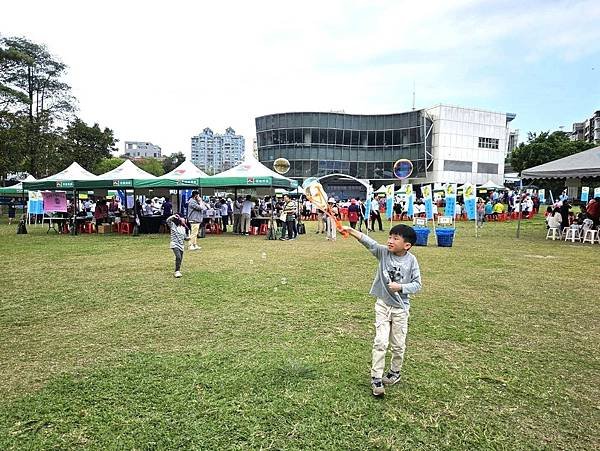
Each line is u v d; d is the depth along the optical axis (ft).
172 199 69.56
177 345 14.96
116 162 204.03
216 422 9.94
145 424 9.84
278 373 12.56
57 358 13.75
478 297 22.48
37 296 21.94
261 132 207.72
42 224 73.20
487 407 10.82
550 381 12.37
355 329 16.87
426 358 14.02
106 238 52.65
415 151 193.16
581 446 9.20
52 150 107.76
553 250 42.57
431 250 42.45
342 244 47.24
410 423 10.00
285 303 20.75
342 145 199.00
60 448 8.95
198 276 27.32
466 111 190.39
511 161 167.63
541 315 19.16
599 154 51.52
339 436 9.44
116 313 18.93
